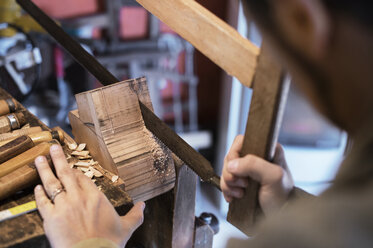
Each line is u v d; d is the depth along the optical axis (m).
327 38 0.34
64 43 1.16
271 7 0.36
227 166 0.68
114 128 0.81
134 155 0.83
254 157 0.62
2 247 0.66
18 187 0.75
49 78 3.14
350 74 0.34
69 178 0.73
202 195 3.19
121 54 3.06
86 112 0.84
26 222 0.71
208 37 0.64
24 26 2.39
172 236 0.93
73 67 3.15
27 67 1.75
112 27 3.09
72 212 0.68
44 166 0.76
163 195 0.91
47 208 0.70
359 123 0.37
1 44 1.79
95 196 0.71
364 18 0.31
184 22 0.67
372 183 0.37
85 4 3.28
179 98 3.90
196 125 3.95
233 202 0.69
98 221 0.68
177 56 3.60
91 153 0.91
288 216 0.44
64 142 0.94
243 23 2.43
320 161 2.90
